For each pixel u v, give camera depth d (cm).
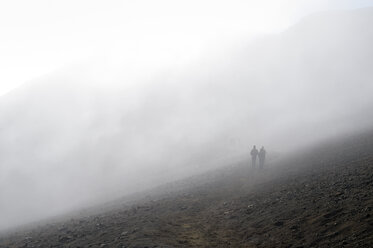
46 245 1040
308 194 1308
